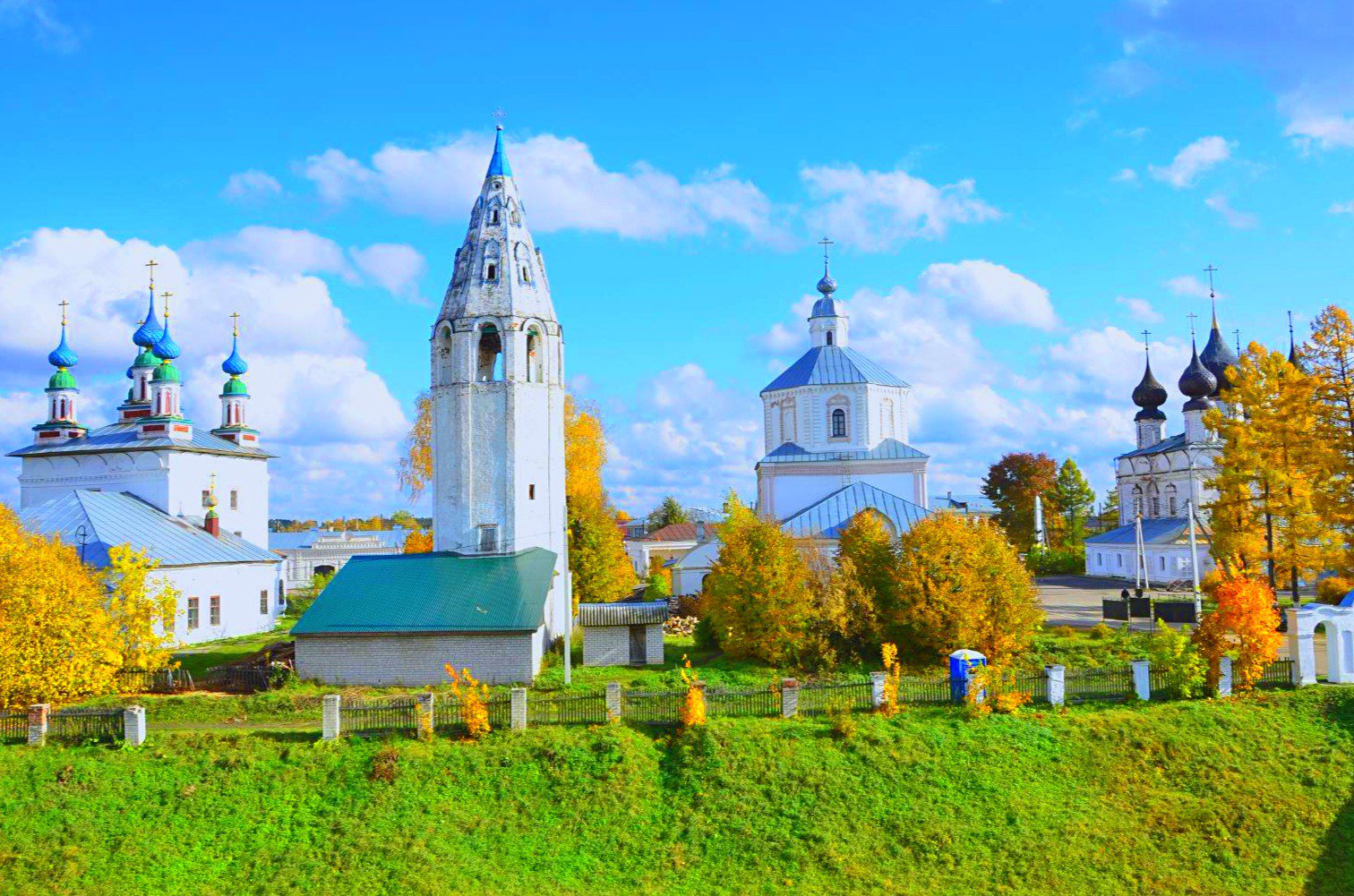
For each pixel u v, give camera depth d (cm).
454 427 4944
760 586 4291
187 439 7006
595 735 3278
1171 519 8344
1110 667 3916
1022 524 11956
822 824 2897
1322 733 3372
